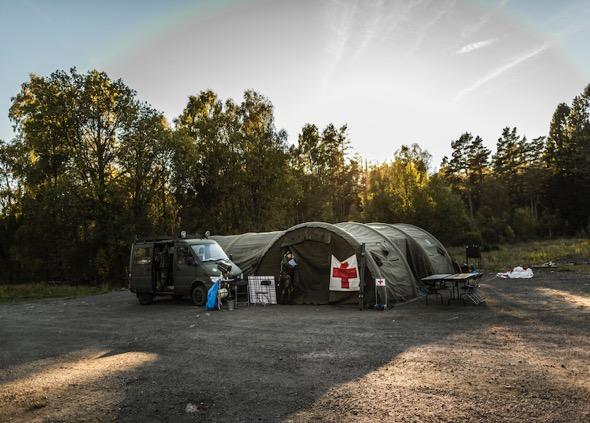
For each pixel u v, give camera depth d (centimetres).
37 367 765
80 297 2117
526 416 459
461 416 467
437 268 1798
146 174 3253
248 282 1519
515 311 1088
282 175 4316
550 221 6500
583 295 1279
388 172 5172
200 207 4031
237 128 4188
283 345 841
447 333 880
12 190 3606
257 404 536
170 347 867
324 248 1446
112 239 3000
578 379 562
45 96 2983
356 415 484
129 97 3166
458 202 5047
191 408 529
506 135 7975
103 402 567
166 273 1614
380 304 1266
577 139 6150
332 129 6562
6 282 3478
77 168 3030
